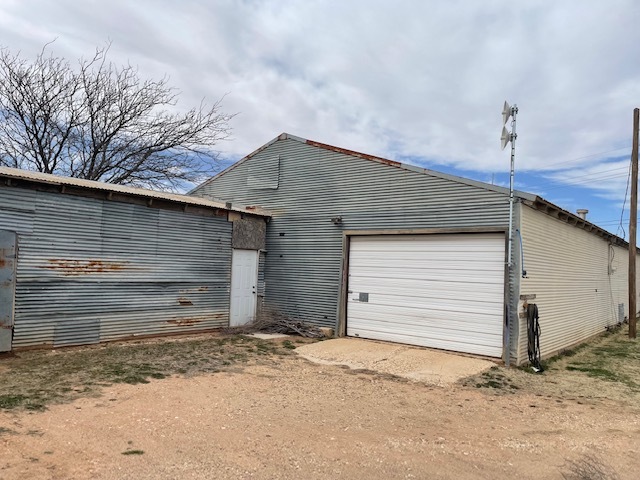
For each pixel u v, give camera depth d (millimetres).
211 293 10859
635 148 15172
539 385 7309
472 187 9109
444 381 7180
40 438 4117
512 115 8680
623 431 5246
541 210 9445
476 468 4012
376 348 9492
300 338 10617
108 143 17016
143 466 3680
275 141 12602
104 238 8859
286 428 4762
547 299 9812
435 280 9648
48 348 8078
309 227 11633
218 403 5516
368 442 4480
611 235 14844
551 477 3908
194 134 17594
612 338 13734
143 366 7156
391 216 10234
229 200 13531
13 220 7676
